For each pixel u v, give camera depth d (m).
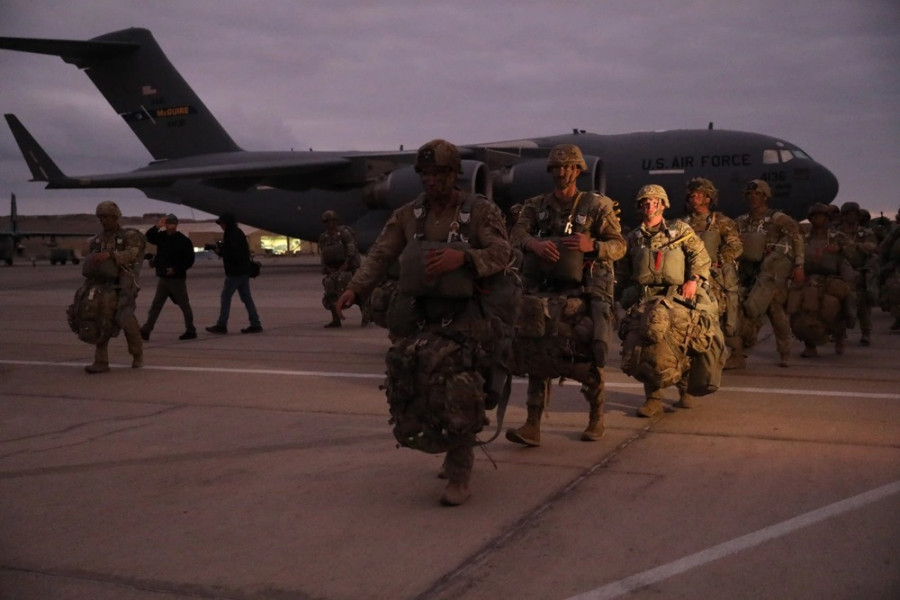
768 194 7.28
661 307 4.85
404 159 24.59
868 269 8.91
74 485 4.00
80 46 30.14
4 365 8.16
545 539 3.16
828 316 7.89
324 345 9.46
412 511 3.54
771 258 7.18
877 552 2.91
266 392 6.50
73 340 10.28
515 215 9.18
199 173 23.56
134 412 5.78
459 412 3.36
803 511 3.38
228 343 9.76
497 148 23.42
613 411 5.56
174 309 14.95
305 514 3.52
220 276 29.62
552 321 4.38
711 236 6.38
